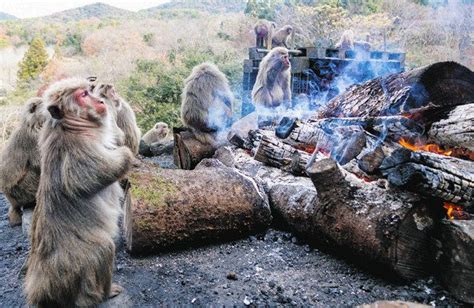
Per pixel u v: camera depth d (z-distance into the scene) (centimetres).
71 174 122
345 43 447
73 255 123
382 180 158
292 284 147
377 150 154
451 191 135
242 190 183
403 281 142
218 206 176
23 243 200
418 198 141
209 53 935
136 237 164
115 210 138
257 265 162
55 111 123
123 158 128
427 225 142
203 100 279
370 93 198
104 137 132
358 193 154
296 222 176
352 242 149
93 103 128
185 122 287
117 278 152
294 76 408
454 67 172
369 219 144
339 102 217
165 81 746
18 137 213
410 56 695
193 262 165
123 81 789
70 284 123
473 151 161
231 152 255
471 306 130
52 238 124
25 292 132
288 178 199
